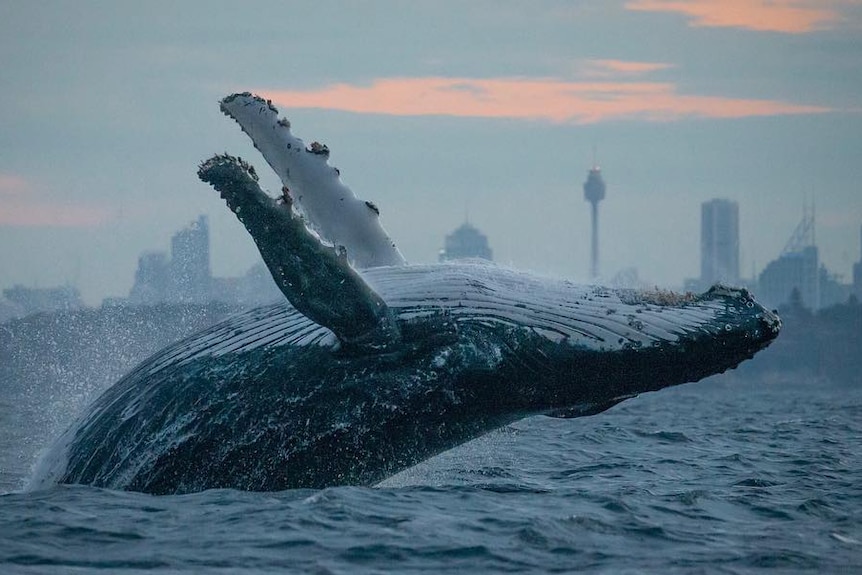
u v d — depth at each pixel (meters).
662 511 62.28
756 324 58.75
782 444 108.31
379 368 59.84
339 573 49.06
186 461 60.28
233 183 55.72
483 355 59.66
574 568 50.75
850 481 77.81
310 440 60.12
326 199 66.06
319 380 59.91
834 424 143.62
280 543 52.69
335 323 57.56
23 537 52.84
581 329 59.62
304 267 56.19
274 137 67.00
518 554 52.41
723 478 79.25
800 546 54.91
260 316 61.62
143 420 60.81
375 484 63.88
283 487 60.94
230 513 56.75
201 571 48.81
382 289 60.69
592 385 60.00
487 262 62.75
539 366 59.72
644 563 51.59
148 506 57.75
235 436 60.06
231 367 60.53
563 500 63.66
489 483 71.81
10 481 75.81
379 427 60.19
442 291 60.53
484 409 60.81
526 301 60.50
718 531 57.97
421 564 50.75
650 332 59.06
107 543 52.38
